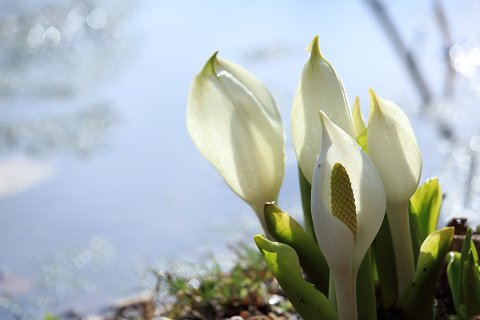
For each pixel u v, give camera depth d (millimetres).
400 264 818
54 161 2203
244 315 1006
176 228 1734
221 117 817
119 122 2393
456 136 1974
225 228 1689
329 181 742
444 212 1618
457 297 838
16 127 2439
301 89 791
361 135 823
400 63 2344
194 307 1037
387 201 798
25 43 3158
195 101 818
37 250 1729
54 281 1576
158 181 2008
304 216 844
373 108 781
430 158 1894
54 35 3215
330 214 737
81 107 2533
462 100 2143
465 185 1725
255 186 829
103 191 1992
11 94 2711
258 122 817
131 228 1776
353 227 742
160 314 1056
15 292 1536
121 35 3139
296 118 797
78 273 1590
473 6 2598
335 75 786
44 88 2727
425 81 2223
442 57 2311
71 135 2350
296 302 778
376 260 833
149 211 1846
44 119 2480
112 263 1614
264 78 2486
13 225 1863
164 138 2250
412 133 784
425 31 2453
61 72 2871
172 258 1557
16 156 2238
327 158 741
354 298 766
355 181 748
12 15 3418
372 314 804
